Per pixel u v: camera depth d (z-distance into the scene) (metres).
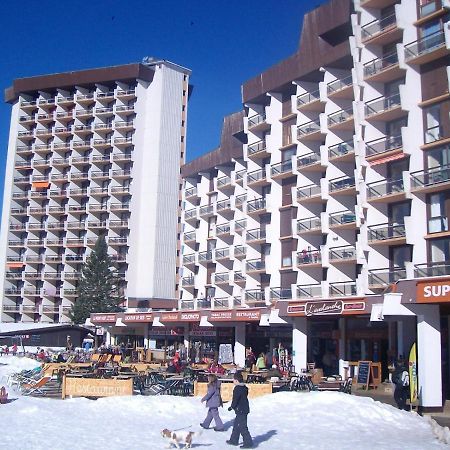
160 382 26.67
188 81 82.56
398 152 32.31
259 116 51.25
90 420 17.72
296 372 32.59
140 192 78.75
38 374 30.91
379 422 17.58
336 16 41.62
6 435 14.88
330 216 41.22
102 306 72.81
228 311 42.72
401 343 29.78
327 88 42.19
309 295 41.75
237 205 54.69
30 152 86.88
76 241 81.94
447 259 29.52
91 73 82.38
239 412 14.27
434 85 30.62
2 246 86.62
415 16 31.80
